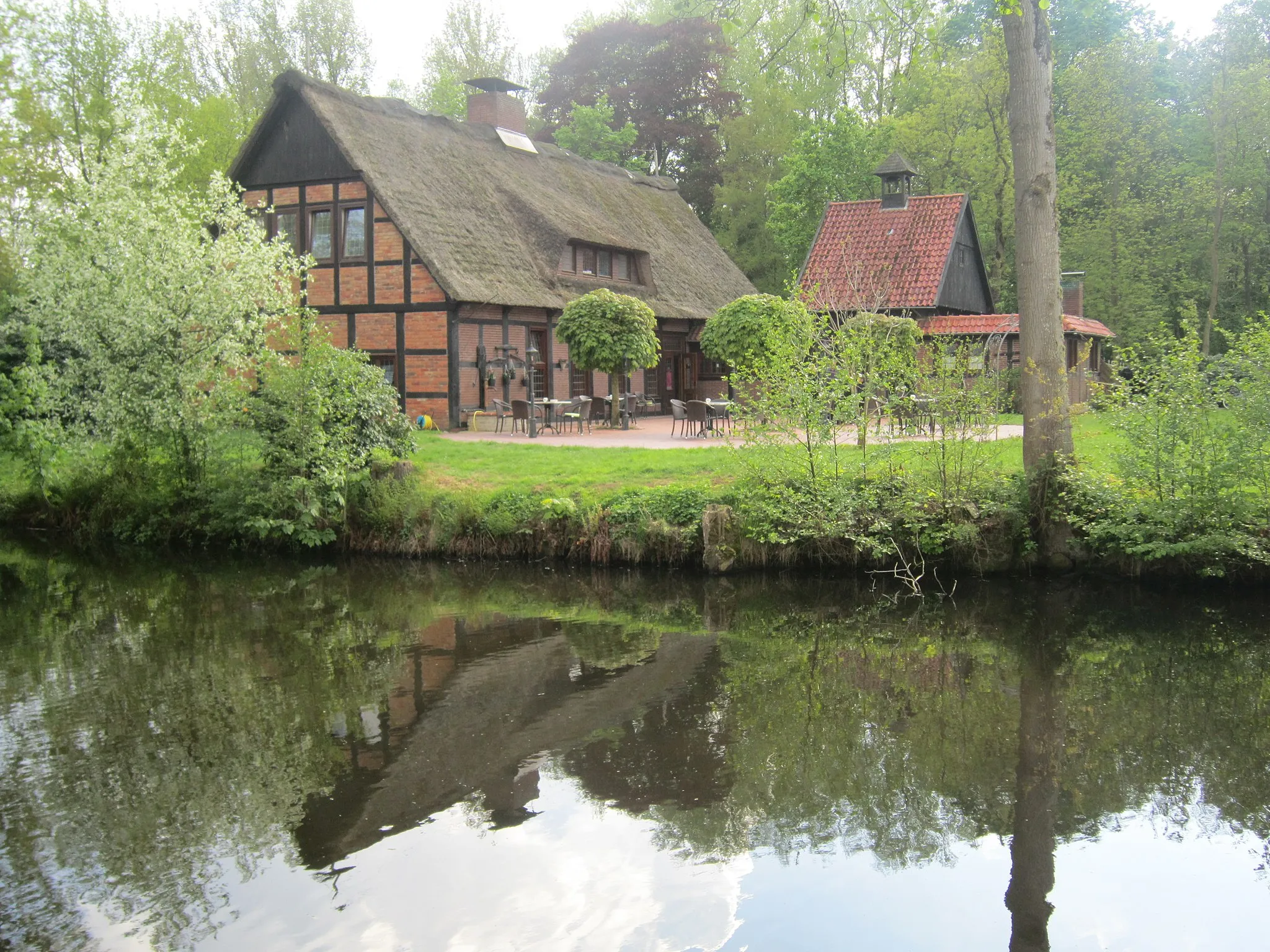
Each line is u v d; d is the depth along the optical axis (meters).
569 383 24.84
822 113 40.69
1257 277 33.47
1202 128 33.19
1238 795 6.09
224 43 34.97
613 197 30.17
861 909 4.86
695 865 5.27
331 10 35.41
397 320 21.56
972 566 11.44
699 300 29.16
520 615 10.47
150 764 6.54
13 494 15.66
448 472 14.53
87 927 4.67
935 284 25.53
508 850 5.40
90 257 14.24
